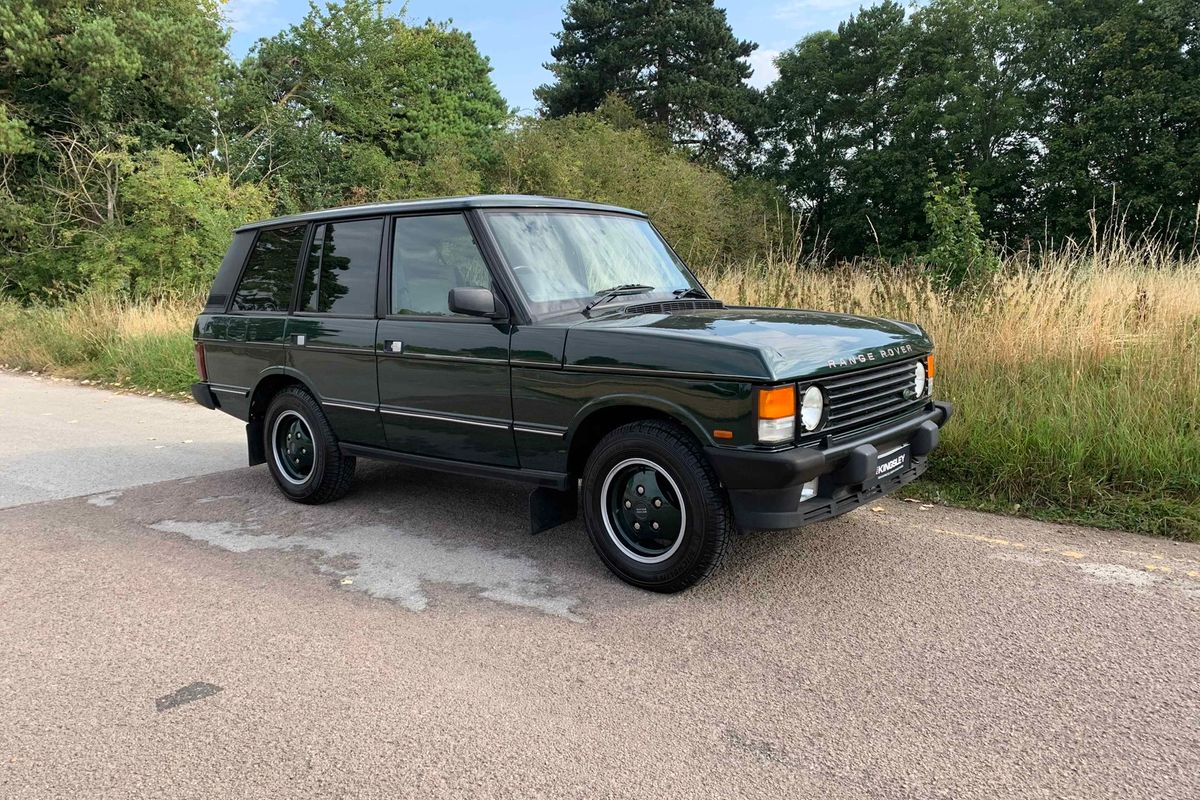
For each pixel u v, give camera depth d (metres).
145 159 20.39
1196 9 28.44
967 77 35.09
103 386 12.14
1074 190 30.12
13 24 20.53
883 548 4.43
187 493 6.02
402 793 2.54
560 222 4.76
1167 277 7.88
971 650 3.31
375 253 4.98
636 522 4.01
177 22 22.73
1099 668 3.14
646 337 3.78
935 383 6.29
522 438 4.29
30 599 4.10
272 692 3.16
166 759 2.75
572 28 45.88
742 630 3.56
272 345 5.52
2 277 21.33
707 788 2.51
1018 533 4.62
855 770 2.58
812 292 8.45
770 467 3.40
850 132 40.06
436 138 27.64
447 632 3.64
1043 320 6.71
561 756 2.71
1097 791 2.44
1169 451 4.95
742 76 46.47
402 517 5.33
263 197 21.94
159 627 3.76
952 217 8.40
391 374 4.80
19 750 2.82
